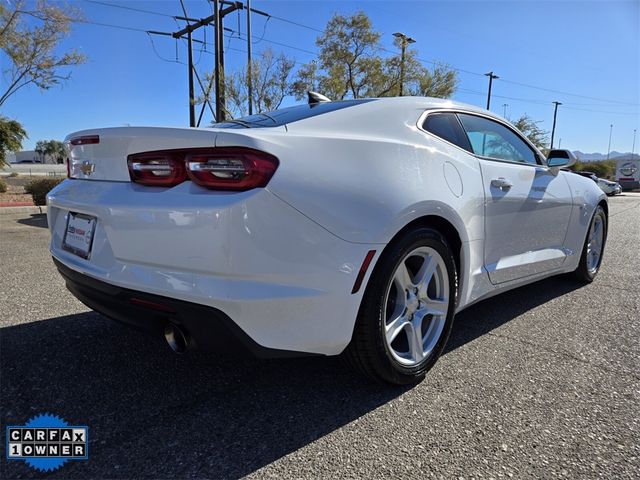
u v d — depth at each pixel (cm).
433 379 246
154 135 193
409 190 221
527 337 307
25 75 1518
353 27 2045
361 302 208
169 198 187
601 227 458
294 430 198
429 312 245
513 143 338
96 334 300
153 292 187
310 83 1975
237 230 174
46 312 342
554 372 255
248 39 2031
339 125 230
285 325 188
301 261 187
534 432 198
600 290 427
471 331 317
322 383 240
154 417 207
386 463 177
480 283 283
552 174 363
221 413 211
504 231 299
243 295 177
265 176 179
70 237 240
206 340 189
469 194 261
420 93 2147
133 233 194
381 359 219
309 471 172
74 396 225
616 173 4328
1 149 1644
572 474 172
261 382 241
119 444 188
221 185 179
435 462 178
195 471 172
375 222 203
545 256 354
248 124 249
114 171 213
